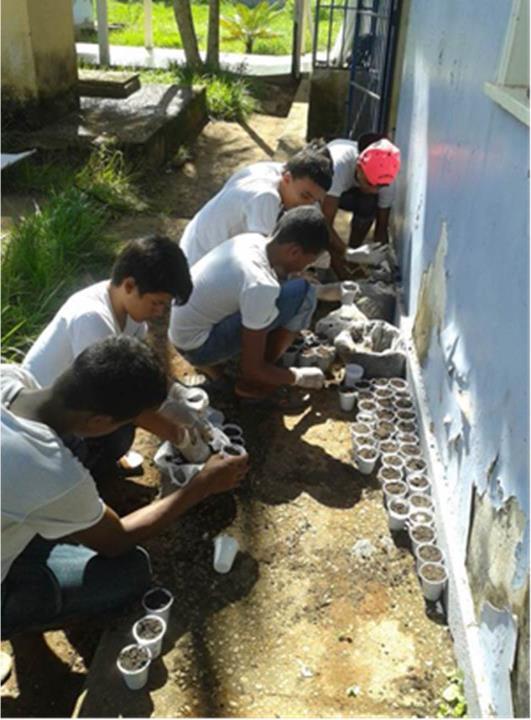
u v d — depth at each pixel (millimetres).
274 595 2037
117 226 4734
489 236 1938
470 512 1934
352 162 3639
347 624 1962
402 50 5172
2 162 4945
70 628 2072
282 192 2869
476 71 2236
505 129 1842
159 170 5973
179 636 1898
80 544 1968
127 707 1705
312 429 2771
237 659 1845
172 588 2039
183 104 6707
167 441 2340
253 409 2865
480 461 1878
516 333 1638
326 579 2100
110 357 1494
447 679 1820
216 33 8734
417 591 2078
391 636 1933
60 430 1564
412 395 2865
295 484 2469
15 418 1521
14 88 5723
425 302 2857
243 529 2262
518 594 1512
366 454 2527
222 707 1723
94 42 11094
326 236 2504
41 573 1799
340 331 3207
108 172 5223
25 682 1947
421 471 2467
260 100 8719
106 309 2049
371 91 5941
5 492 1493
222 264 2561
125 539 1853
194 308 2648
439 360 2492
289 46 11508
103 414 1513
